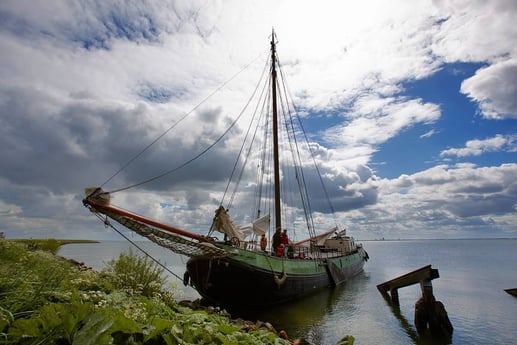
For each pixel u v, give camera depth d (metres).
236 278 15.52
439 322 14.59
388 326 15.45
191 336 4.90
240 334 6.09
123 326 4.27
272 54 28.05
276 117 25.77
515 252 121.62
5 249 11.02
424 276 15.97
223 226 16.30
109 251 76.19
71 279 8.19
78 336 3.57
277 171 24.31
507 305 21.34
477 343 13.37
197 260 15.46
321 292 23.25
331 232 37.66
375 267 53.00
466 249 158.00
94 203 11.05
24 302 4.66
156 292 9.19
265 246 19.20
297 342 9.52
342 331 14.29
